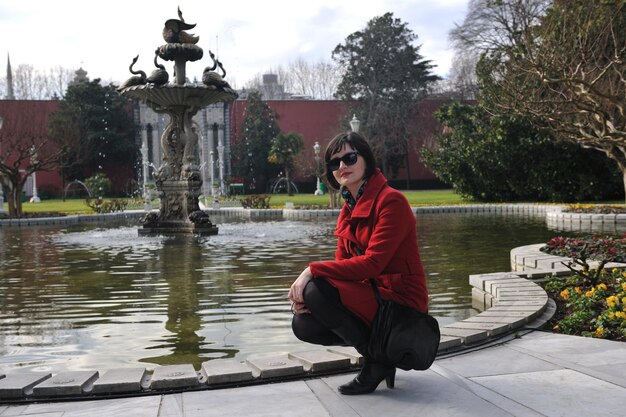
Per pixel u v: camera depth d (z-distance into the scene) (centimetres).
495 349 370
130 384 302
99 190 3747
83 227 1802
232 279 738
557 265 696
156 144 5006
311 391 298
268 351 423
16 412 277
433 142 4262
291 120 5156
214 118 5088
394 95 4888
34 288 702
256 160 4891
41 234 1530
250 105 4978
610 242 824
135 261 927
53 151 4041
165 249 1094
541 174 2498
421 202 2738
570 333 420
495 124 2508
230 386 310
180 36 1395
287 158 4578
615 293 513
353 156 289
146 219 1435
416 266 290
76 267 875
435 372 324
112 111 4738
